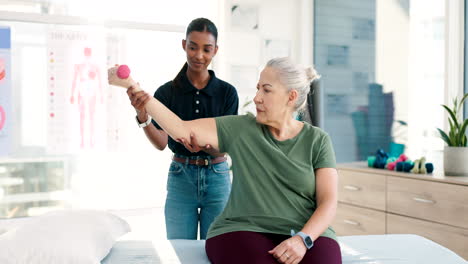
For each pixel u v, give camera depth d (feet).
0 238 4.54
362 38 12.03
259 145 4.71
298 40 12.97
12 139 10.50
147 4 11.36
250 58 12.39
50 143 10.76
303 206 4.61
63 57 10.73
